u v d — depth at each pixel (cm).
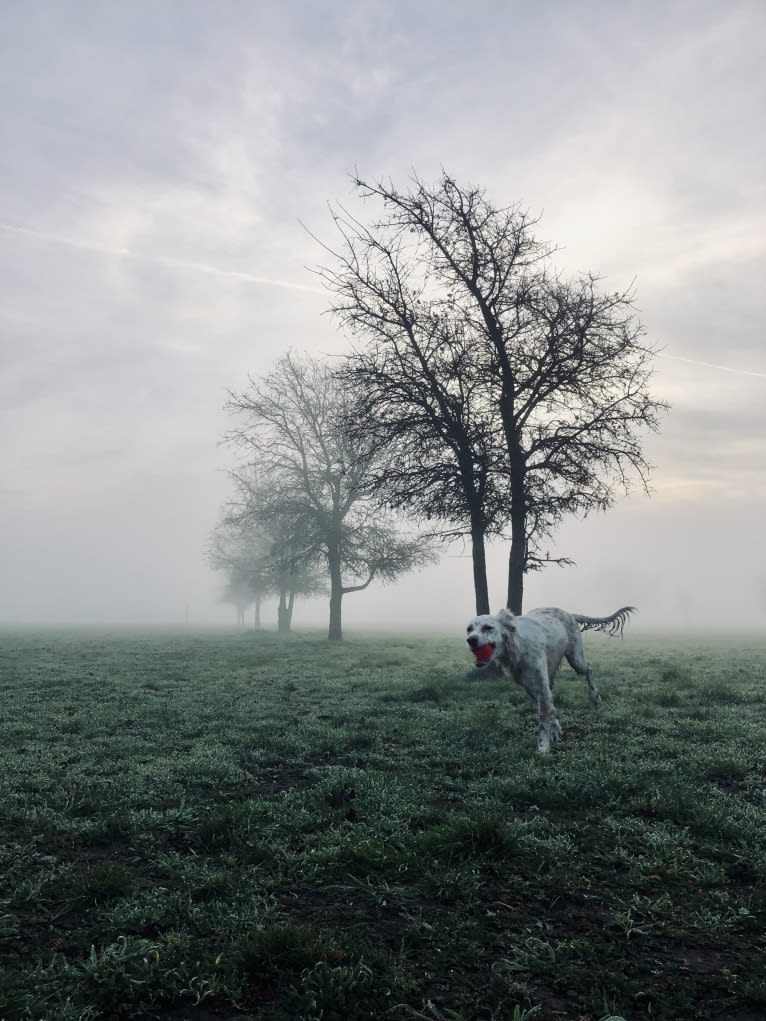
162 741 1031
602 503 2075
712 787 734
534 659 1002
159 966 389
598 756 869
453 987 380
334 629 4169
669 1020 349
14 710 1335
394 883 507
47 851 581
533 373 2016
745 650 3281
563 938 429
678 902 474
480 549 2078
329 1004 358
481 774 816
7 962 403
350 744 998
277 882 507
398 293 2114
